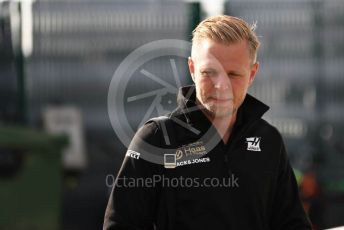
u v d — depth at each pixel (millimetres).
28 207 21859
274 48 27766
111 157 26344
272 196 8430
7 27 26312
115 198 7809
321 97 27797
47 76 26609
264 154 8203
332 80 27797
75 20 26812
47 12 26656
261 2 27469
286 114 27766
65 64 26719
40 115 26391
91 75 26688
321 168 26922
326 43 27812
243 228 7898
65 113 26094
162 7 26641
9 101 26219
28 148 21797
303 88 27828
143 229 7887
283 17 27688
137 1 26797
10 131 21547
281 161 8539
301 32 27750
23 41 26406
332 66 27781
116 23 26781
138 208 7766
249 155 8078
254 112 8156
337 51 27812
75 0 26750
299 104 27812
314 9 27750
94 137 26391
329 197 25531
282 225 8672
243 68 7812
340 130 27641
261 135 8258
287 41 27781
